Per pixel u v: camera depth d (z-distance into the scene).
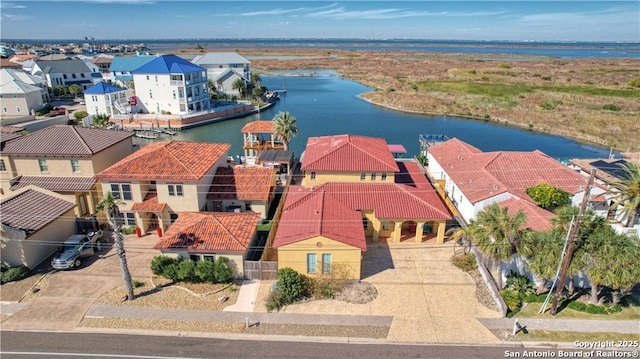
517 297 28.14
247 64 122.06
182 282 30.42
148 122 82.19
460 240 36.62
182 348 24.11
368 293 29.33
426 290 29.77
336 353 23.88
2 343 24.34
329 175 40.16
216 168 42.00
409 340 24.98
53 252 34.25
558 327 26.03
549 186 37.34
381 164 40.03
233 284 30.30
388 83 140.00
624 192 31.92
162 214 36.78
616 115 90.25
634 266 24.50
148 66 87.50
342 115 95.44
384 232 36.94
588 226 26.72
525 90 120.00
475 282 30.77
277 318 26.81
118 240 26.86
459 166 44.84
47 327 25.77
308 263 30.50
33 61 119.75
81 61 123.69
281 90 130.00
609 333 25.50
